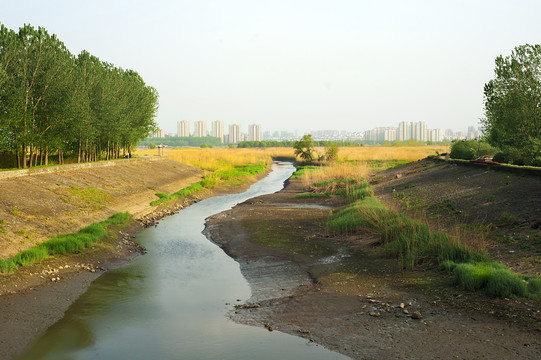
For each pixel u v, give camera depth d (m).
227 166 60.00
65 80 30.16
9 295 11.23
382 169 49.50
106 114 39.84
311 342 8.26
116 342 8.69
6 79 24.91
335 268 13.81
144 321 9.87
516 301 9.19
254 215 25.72
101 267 14.78
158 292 12.18
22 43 27.70
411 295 10.51
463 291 10.28
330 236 18.88
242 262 15.56
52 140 29.89
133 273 14.27
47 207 19.94
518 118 29.56
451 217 17.98
